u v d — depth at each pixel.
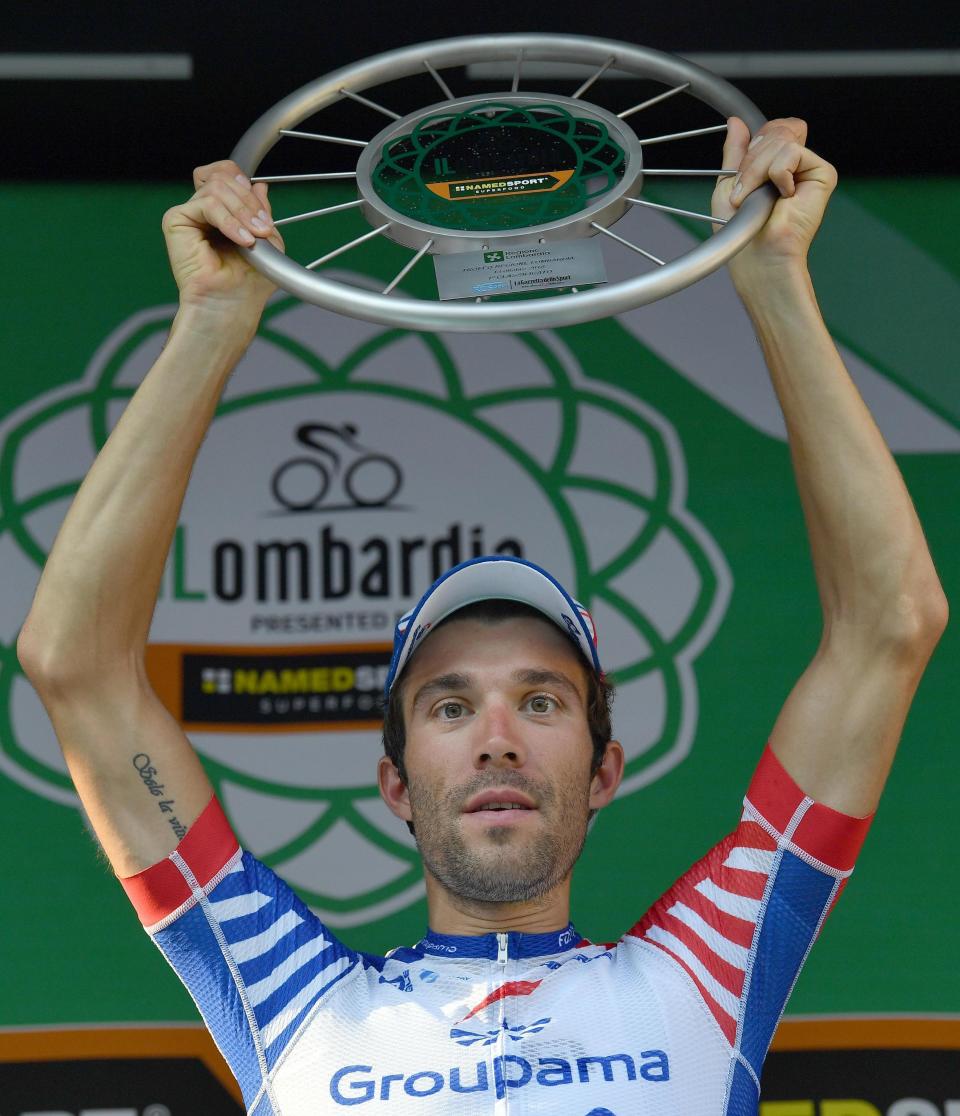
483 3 10.38
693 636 10.18
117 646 6.68
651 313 10.95
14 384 10.67
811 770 6.72
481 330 6.03
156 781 6.72
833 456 6.65
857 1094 9.11
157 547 6.64
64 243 11.04
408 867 9.74
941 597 6.66
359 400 10.68
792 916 6.67
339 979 6.61
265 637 10.08
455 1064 6.23
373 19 10.47
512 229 6.38
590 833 9.73
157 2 10.28
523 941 6.75
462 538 10.36
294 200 11.27
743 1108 6.32
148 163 11.26
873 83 10.95
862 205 11.23
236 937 6.66
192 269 6.65
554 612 7.30
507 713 6.91
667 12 10.52
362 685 10.02
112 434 6.70
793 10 10.50
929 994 9.35
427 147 6.61
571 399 10.73
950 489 10.52
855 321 10.90
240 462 10.46
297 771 9.86
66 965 9.41
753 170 6.51
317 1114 6.17
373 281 11.06
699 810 9.80
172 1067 9.17
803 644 10.16
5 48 10.59
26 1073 9.13
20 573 10.28
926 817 9.76
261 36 10.57
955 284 11.01
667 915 6.82
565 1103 6.09
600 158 6.59
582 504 10.47
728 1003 6.50
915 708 10.01
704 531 10.41
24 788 9.77
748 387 10.79
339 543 10.30
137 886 6.70
